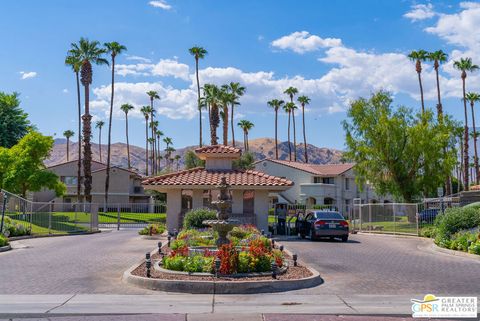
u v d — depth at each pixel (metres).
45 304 9.66
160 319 8.49
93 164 73.00
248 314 8.91
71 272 13.64
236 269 11.98
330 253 19.20
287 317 8.70
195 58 68.12
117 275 13.11
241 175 28.33
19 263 15.66
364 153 41.03
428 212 30.89
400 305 9.73
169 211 27.59
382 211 32.53
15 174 39.88
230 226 16.31
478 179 82.62
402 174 40.16
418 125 40.00
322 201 61.62
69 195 69.25
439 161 40.09
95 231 34.22
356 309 9.36
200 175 28.22
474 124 80.44
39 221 31.88
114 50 63.81
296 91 95.12
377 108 42.06
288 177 64.38
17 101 50.25
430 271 14.35
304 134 96.00
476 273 13.95
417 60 60.78
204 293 10.76
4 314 8.84
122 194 70.00
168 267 12.48
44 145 41.53
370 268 14.95
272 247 18.22
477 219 21.38
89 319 8.50
